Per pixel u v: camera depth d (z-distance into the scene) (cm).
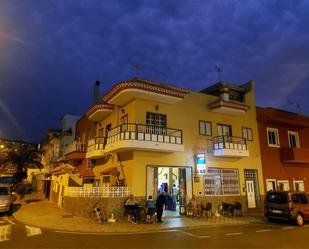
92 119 2134
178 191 1761
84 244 836
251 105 2117
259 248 813
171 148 1534
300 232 1124
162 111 1655
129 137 1418
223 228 1205
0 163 3472
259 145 2064
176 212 1673
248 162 1956
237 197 1811
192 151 1703
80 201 1455
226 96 1900
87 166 2184
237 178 1867
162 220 1394
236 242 897
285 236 1023
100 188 1388
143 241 894
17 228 1104
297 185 2191
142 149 1484
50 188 2430
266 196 1493
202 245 844
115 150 1534
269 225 1329
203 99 1877
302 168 2283
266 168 2042
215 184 1748
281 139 2227
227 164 1844
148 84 1506
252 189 1923
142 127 1530
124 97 1579
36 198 2506
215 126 1875
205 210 1541
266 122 2162
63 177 1881
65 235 976
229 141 1795
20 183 3209
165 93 1566
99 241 884
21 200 2273
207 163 1750
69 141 2917
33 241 867
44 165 3762
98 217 1252
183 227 1209
